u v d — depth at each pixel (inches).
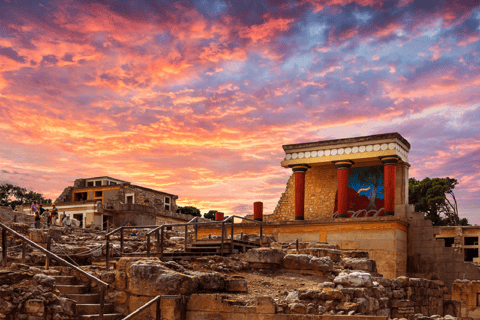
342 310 581.0
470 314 1005.8
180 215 2566.4
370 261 800.9
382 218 1242.6
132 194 2559.1
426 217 2603.3
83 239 938.7
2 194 3157.0
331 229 1304.1
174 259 724.0
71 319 535.2
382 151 1342.3
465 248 2030.0
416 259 1296.8
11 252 698.2
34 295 521.3
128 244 903.1
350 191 1451.8
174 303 560.1
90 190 2701.8
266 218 1569.9
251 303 573.0
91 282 615.5
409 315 738.8
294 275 718.5
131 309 582.9
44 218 1247.5
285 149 1498.5
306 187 1530.5
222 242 752.3
